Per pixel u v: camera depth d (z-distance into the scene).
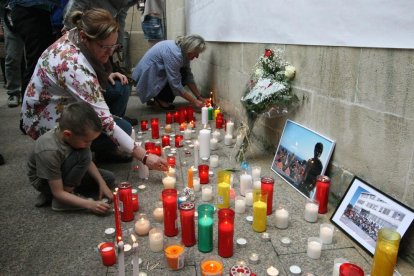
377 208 1.58
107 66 2.68
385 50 1.51
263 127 2.91
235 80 3.51
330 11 1.84
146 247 1.60
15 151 3.01
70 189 1.97
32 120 2.12
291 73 2.29
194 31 4.98
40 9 3.23
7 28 4.23
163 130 3.57
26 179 2.42
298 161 2.22
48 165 1.77
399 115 1.46
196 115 4.20
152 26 5.57
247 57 3.12
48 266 1.49
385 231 1.33
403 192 1.48
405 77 1.42
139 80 4.16
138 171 2.41
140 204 2.02
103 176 2.18
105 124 1.99
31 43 3.33
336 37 1.82
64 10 3.03
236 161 2.67
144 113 4.32
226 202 1.92
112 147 2.53
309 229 1.75
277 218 1.75
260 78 2.46
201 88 5.16
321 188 1.85
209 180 2.32
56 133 1.84
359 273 1.21
